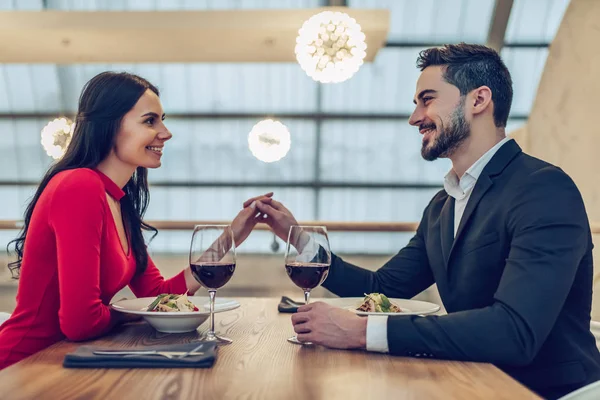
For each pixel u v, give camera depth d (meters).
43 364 1.02
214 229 1.26
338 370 1.00
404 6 8.27
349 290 1.73
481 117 1.54
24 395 0.84
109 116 1.64
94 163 1.65
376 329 1.13
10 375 0.95
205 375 0.96
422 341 1.10
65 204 1.42
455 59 1.55
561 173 1.35
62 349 1.17
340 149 9.56
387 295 1.75
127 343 1.24
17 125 9.52
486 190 1.45
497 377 0.97
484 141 1.54
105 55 5.16
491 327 1.12
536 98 6.29
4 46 4.93
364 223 3.23
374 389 0.89
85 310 1.30
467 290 1.45
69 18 4.64
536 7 8.06
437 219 1.64
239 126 9.55
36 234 1.46
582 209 1.31
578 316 1.36
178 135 9.62
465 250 1.46
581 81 5.37
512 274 1.21
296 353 1.12
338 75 3.29
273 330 1.36
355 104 9.20
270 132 4.46
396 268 1.79
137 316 1.54
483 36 8.38
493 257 1.40
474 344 1.09
